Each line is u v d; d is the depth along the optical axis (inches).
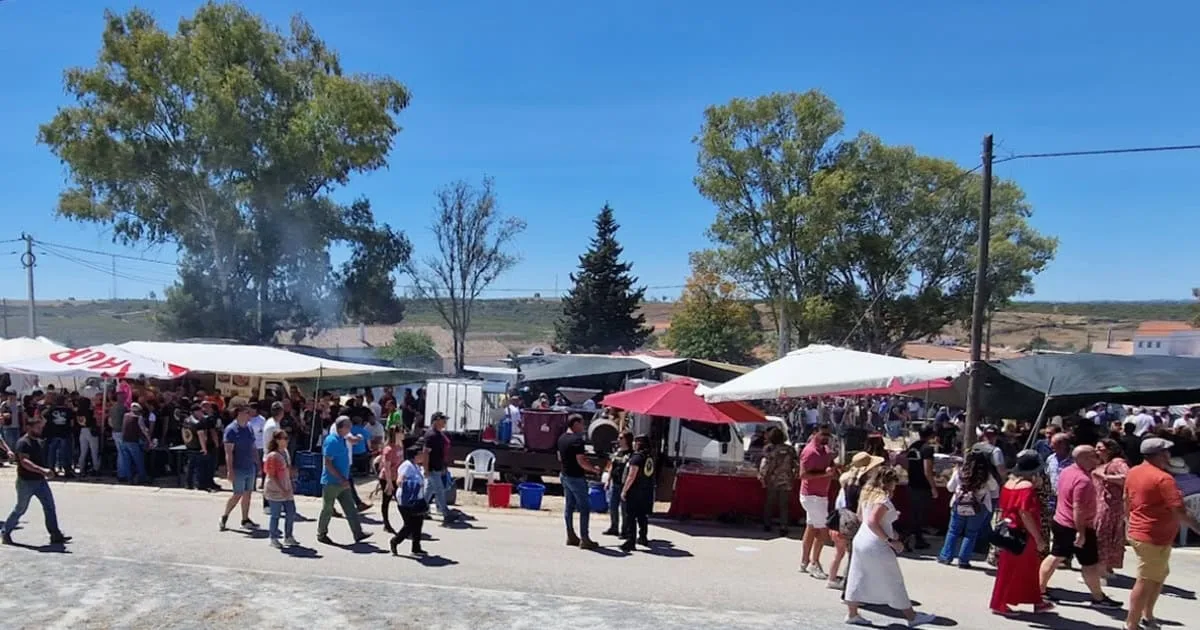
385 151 1697.8
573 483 491.2
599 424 701.3
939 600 384.5
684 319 2169.0
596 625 328.2
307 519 559.8
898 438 1263.5
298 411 823.1
